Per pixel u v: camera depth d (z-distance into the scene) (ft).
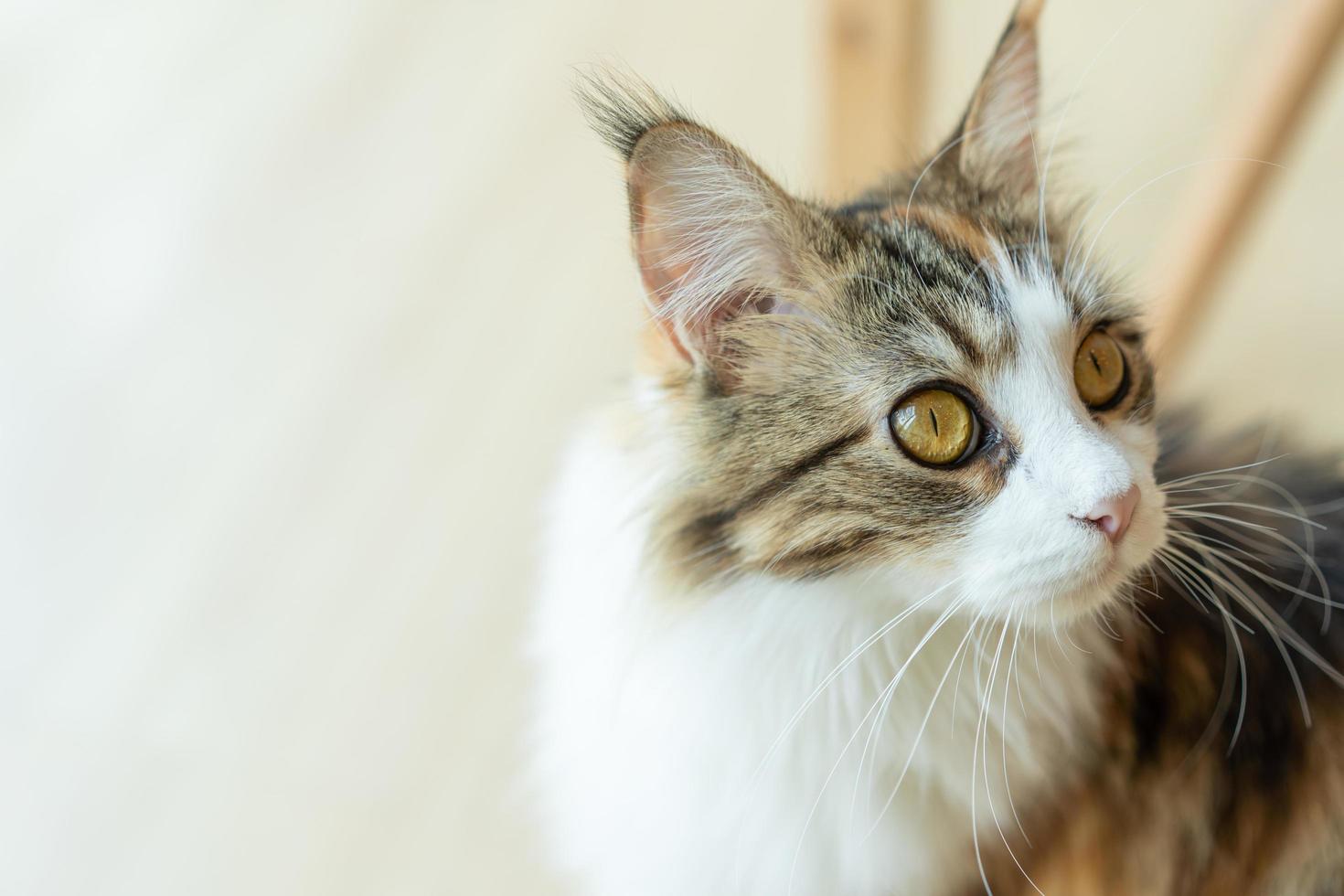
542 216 3.54
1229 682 2.12
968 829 2.11
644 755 2.11
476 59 3.93
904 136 2.56
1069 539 1.90
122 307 3.57
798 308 1.98
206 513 3.13
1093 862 2.15
